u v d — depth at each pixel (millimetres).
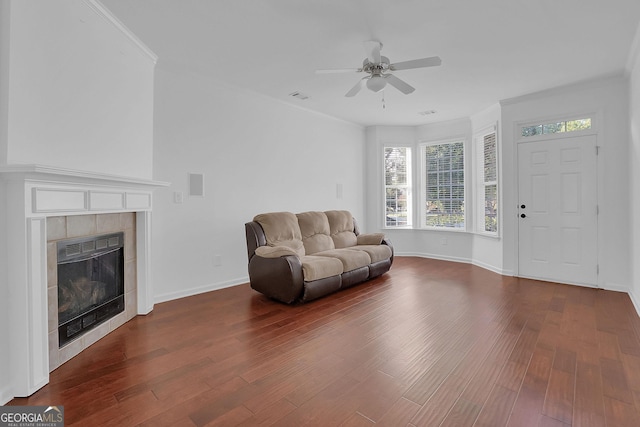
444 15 2492
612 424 1515
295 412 1612
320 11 2436
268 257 3432
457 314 3045
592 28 2689
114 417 1567
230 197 4062
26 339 1756
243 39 2869
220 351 2295
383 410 1628
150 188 3051
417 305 3328
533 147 4367
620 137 3738
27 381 1747
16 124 1758
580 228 4035
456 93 4312
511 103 4523
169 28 2689
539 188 4340
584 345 2365
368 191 6277
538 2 2332
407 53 3131
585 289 3889
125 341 2467
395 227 6262
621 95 3725
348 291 3893
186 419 1555
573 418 1559
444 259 5910
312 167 5227
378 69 2850
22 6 1789
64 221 2143
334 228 4836
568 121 4109
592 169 3936
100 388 1824
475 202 5430
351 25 2635
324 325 2797
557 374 1966
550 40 2891
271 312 3141
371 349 2324
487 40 2883
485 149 5227
